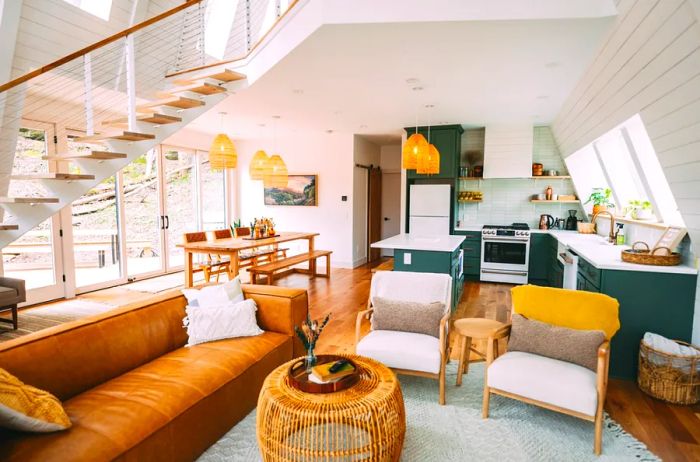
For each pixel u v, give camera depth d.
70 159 3.49
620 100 3.13
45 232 4.85
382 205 9.02
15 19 3.05
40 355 1.79
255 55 3.72
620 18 2.37
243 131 7.04
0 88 2.64
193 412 1.84
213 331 2.49
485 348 3.41
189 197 7.15
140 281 6.10
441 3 2.51
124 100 4.63
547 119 5.60
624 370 2.92
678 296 2.79
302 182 7.70
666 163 2.66
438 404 2.51
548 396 2.09
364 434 1.71
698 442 2.13
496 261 6.04
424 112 5.24
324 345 3.48
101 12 3.95
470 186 6.74
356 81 3.83
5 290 3.74
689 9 1.75
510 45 2.89
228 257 6.11
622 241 4.21
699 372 2.48
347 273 7.00
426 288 2.95
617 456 2.01
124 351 2.14
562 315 2.43
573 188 6.27
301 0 2.88
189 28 4.62
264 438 1.71
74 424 1.57
